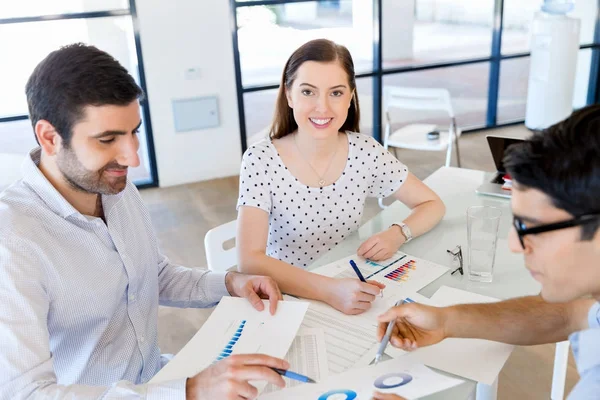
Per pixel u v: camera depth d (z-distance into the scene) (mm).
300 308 1282
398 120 5727
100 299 1236
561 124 759
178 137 4613
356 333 1229
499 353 1130
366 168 1792
